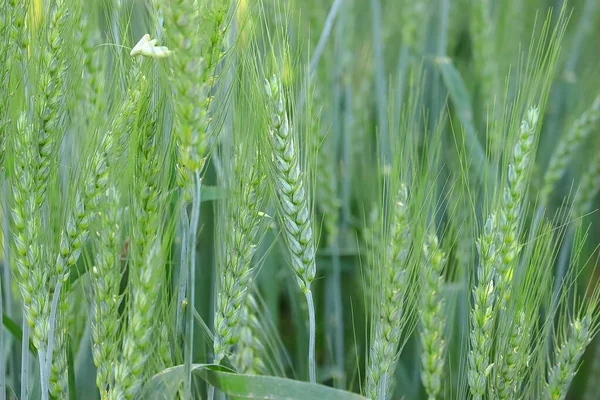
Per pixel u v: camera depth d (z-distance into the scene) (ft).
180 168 1.86
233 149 1.98
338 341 2.56
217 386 1.92
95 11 2.22
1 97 1.95
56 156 1.98
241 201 1.94
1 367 2.01
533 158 2.00
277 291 2.62
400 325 2.00
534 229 2.04
